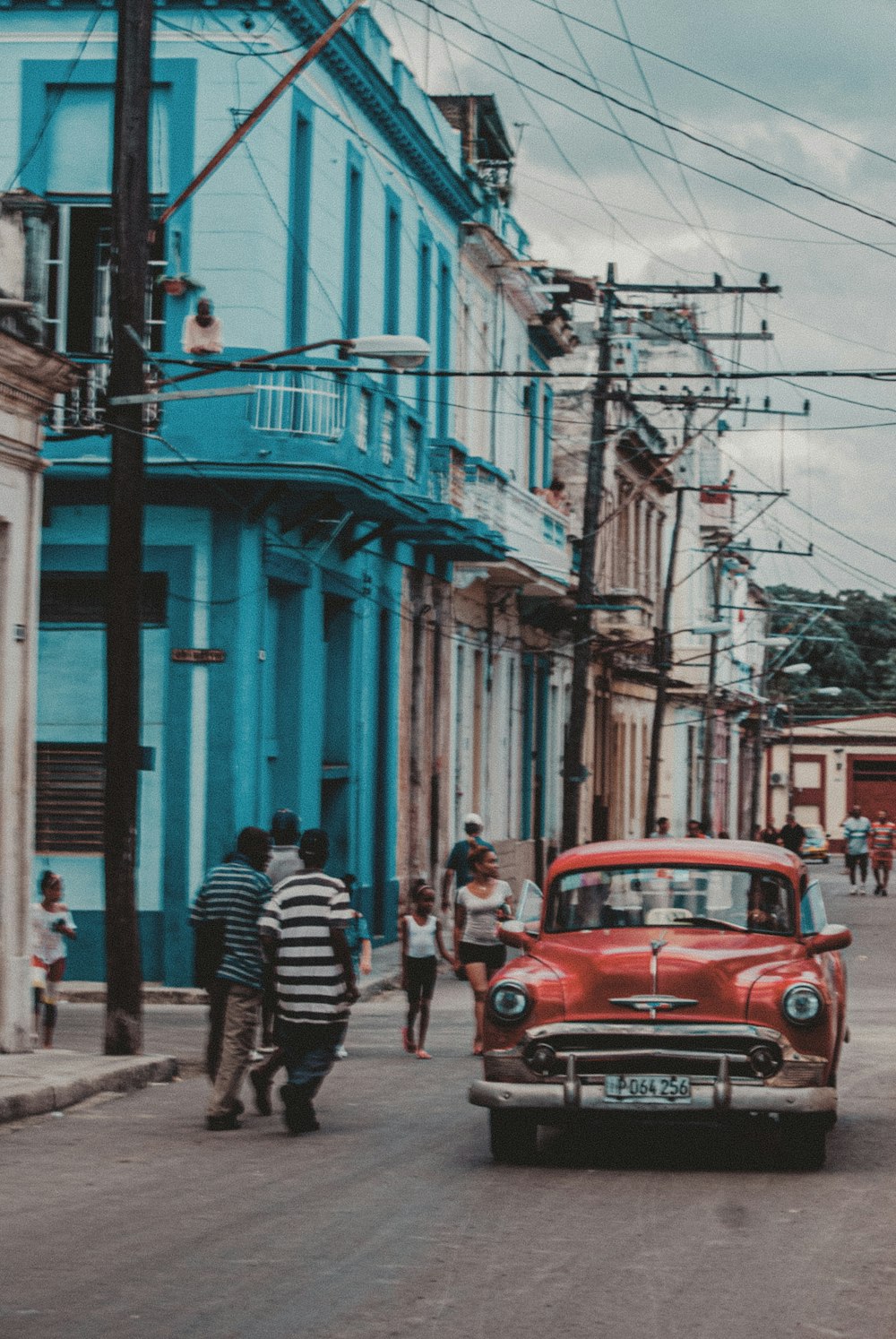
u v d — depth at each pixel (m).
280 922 13.52
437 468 30.67
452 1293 8.55
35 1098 14.40
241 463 23.38
